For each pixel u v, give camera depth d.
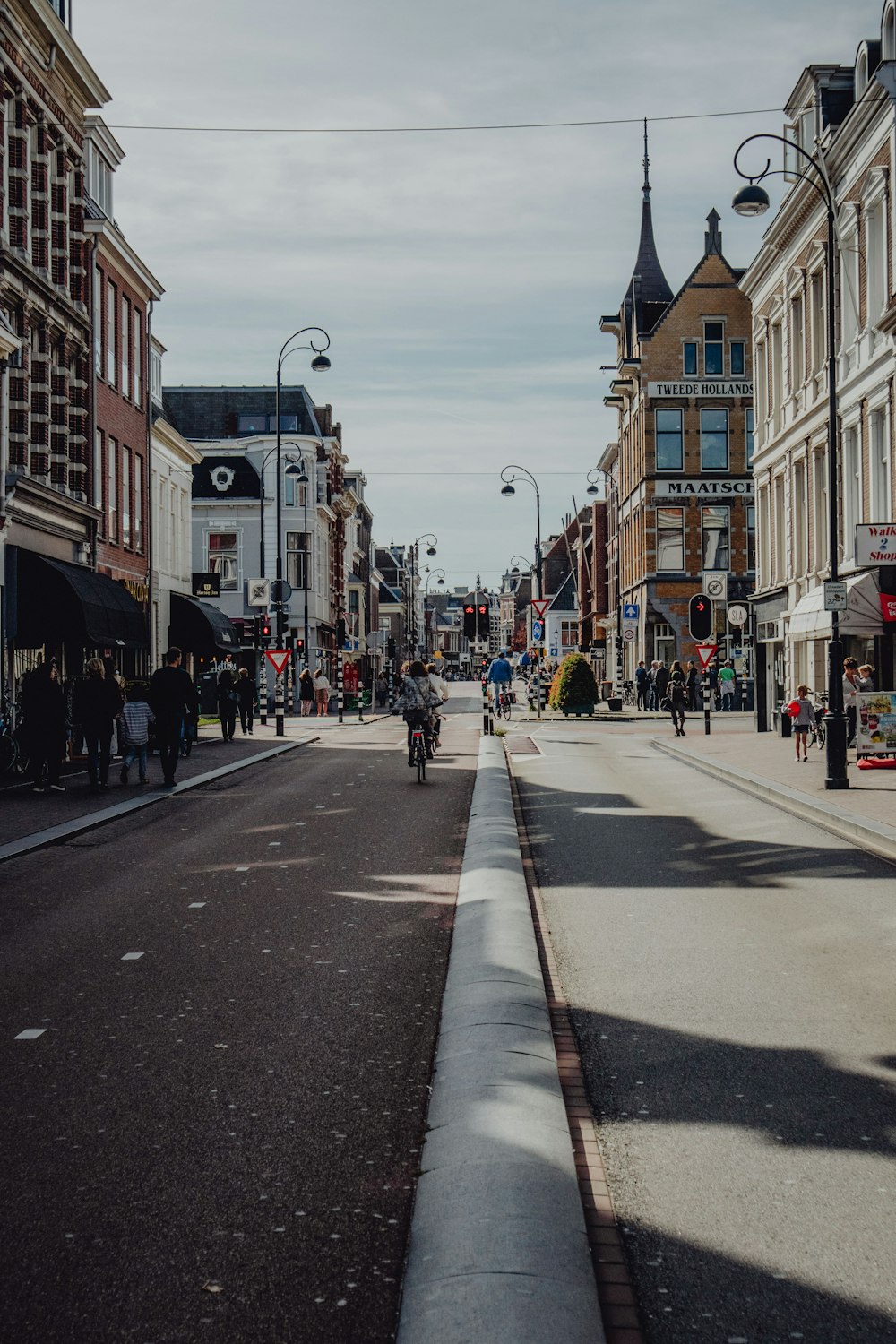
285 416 76.25
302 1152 5.36
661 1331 3.95
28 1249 4.46
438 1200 4.61
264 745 32.34
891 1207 4.85
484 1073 5.91
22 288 28.70
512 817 15.85
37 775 20.88
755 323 42.00
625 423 68.94
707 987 8.19
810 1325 3.99
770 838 15.20
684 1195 4.96
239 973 8.53
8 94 28.34
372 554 114.12
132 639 31.03
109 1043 6.96
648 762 27.56
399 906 10.84
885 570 26.23
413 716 22.36
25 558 27.27
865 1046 6.90
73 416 33.31
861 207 29.78
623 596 70.69
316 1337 3.89
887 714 24.02
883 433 29.09
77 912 10.71
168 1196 4.91
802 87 34.06
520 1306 3.78
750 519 61.41
